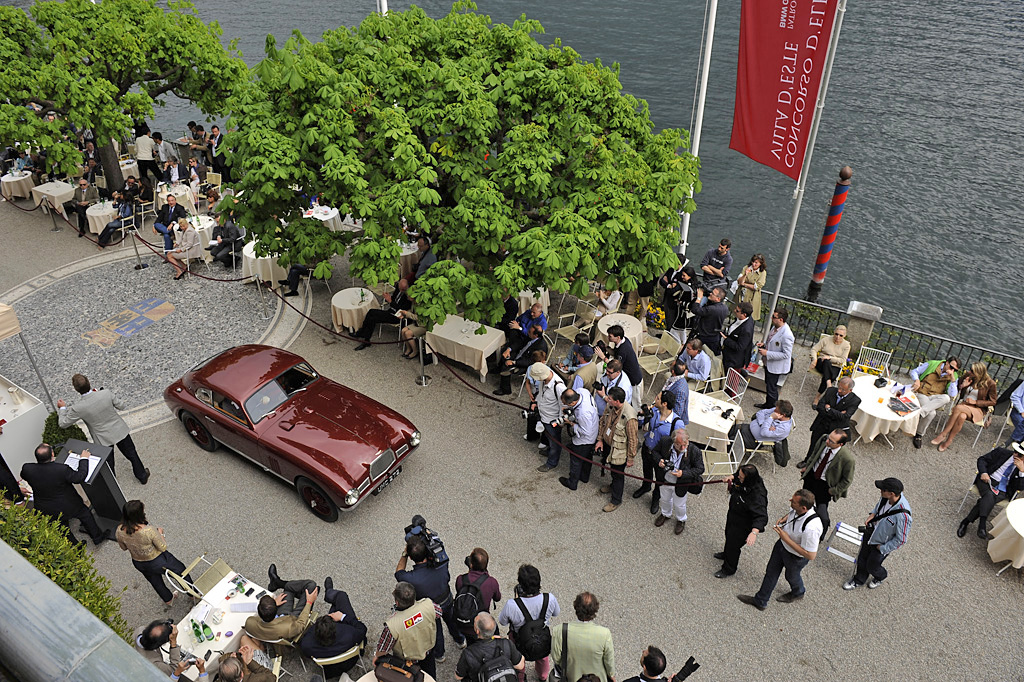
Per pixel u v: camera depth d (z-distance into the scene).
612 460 10.14
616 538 10.10
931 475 11.26
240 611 8.37
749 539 8.53
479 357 12.79
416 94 12.20
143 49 18.00
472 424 12.42
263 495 10.95
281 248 12.19
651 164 12.75
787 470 11.35
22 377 13.58
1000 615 8.95
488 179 12.06
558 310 15.56
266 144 10.98
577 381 10.54
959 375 12.85
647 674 6.47
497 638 6.77
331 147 11.03
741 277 14.96
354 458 10.06
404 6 53.03
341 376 13.65
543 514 10.53
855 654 8.48
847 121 35.12
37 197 20.02
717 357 12.70
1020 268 24.16
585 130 12.20
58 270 17.41
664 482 9.80
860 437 12.03
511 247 11.59
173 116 35.75
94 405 10.28
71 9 17.91
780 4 11.18
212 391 11.05
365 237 11.62
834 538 10.12
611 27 48.66
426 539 8.20
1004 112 35.50
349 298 14.53
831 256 25.17
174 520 10.46
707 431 11.14
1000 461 9.93
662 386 13.35
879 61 42.28
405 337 13.35
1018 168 30.44
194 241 16.81
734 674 8.27
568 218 11.20
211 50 19.39
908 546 9.98
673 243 12.53
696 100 13.82
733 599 9.19
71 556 6.07
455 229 12.15
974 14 49.56
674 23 48.88
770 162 12.51
